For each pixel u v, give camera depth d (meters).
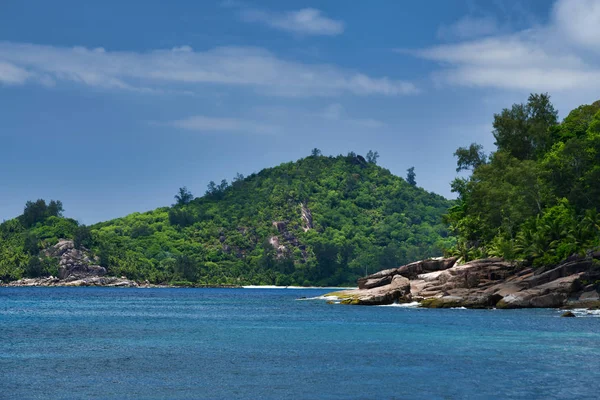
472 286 124.31
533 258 124.00
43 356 58.62
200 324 93.25
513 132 167.50
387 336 73.25
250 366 52.91
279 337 73.88
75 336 75.81
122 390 43.78
